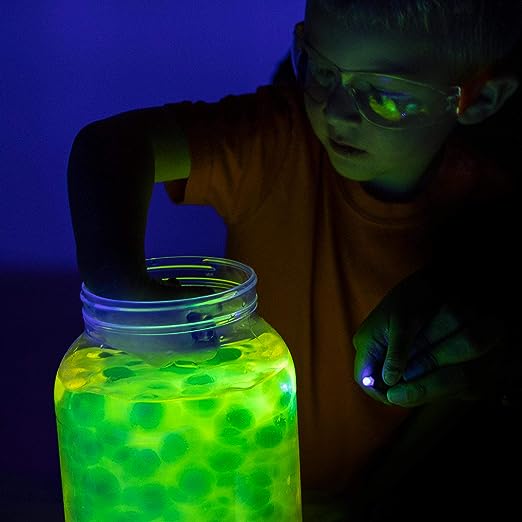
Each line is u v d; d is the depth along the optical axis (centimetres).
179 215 157
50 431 125
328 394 104
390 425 106
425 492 103
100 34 156
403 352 83
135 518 75
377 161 88
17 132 158
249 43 153
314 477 106
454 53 83
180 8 154
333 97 84
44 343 142
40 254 159
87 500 76
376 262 100
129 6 154
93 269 77
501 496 103
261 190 99
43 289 153
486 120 101
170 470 74
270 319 103
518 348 89
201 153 92
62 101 157
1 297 152
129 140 84
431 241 99
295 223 100
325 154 100
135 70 156
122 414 73
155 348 75
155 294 76
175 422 73
